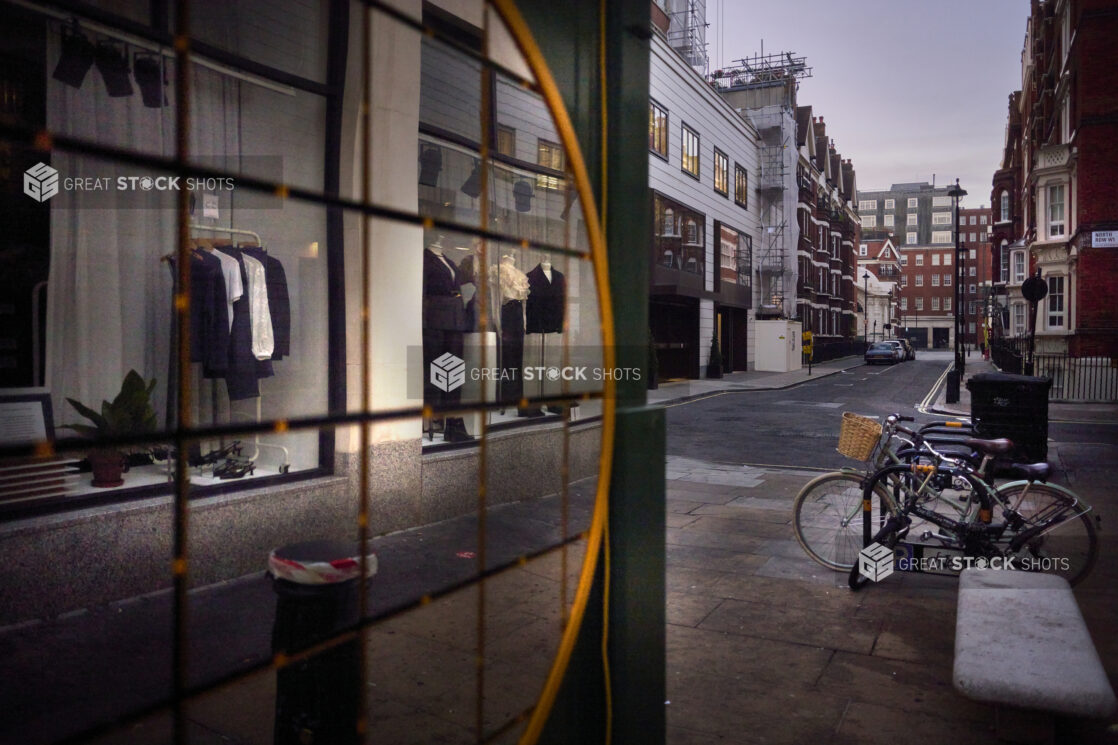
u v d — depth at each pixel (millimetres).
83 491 4117
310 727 2098
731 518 6754
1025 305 37219
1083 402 19031
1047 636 3057
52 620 3688
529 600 4184
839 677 3537
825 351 47312
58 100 4461
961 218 121625
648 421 1978
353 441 5266
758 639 3980
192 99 5059
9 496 3750
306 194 1212
